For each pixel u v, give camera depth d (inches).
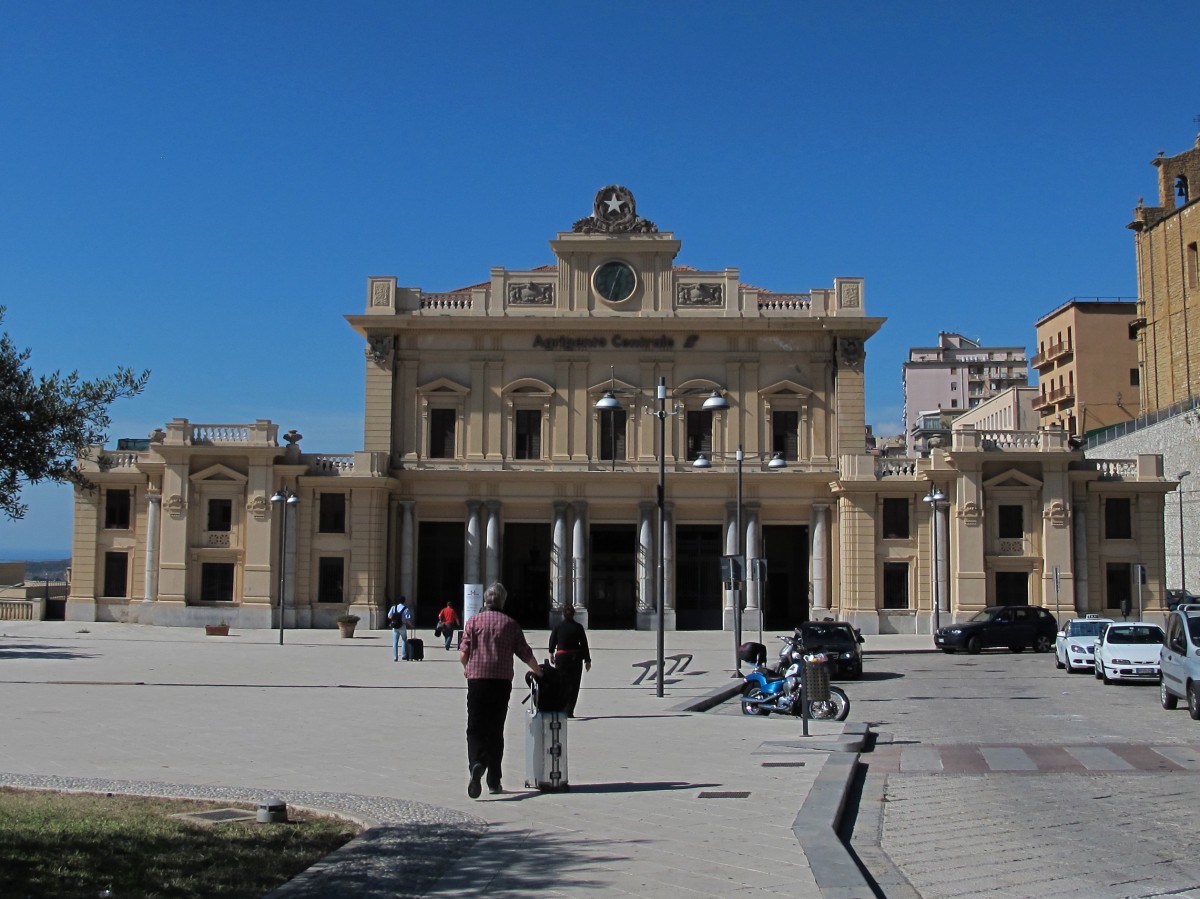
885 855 491.8
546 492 2650.1
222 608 2506.2
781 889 410.3
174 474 2532.0
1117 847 503.2
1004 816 573.3
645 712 1026.1
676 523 2662.4
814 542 2632.9
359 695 1151.6
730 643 2220.7
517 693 1192.8
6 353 503.2
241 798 557.0
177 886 395.9
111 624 2500.0
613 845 474.9
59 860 420.2
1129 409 3922.2
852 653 1498.5
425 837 477.7
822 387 2674.7
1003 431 2554.1
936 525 2517.2
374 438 2645.2
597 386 2674.7
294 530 2544.3
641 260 2696.9
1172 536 3137.3
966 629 2079.2
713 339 2684.5
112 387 519.5
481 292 2696.9
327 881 407.2
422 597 2679.6
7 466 498.0
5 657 1596.9
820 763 709.9
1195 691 1011.3
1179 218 3454.7
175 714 948.0
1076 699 1232.2
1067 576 2481.5
